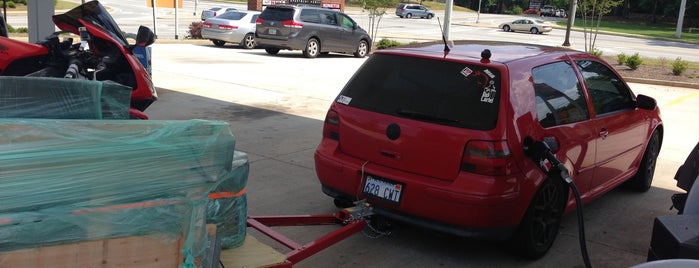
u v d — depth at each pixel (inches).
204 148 101.5
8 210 85.9
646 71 684.7
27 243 87.3
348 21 772.0
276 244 173.3
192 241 99.9
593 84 198.5
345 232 150.6
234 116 340.8
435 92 163.2
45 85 116.0
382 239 180.2
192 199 100.9
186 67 537.0
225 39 791.7
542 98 168.4
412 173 160.6
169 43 837.2
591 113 188.9
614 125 198.8
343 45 760.3
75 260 91.2
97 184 91.9
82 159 90.6
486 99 156.4
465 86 160.6
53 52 208.1
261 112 355.3
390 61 175.9
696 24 2465.6
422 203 156.3
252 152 267.4
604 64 211.5
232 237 123.0
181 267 98.5
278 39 703.1
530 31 1749.5
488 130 151.9
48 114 116.2
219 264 115.3
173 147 98.1
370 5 1077.1
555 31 1862.7
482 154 150.4
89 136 91.6
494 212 150.6
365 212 159.6
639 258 174.7
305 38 711.7
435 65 167.6
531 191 158.1
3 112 112.9
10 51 200.5
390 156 163.9
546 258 172.6
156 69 512.1
